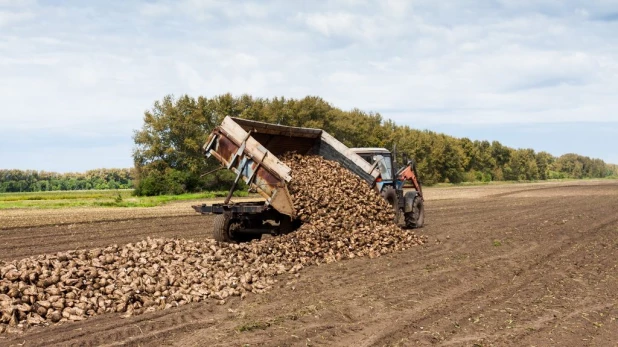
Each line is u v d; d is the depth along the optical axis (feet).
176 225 62.34
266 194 38.83
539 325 20.79
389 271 32.04
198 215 76.23
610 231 50.83
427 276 30.22
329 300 24.76
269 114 183.11
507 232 50.85
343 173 45.39
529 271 31.99
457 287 27.58
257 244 34.55
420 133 265.75
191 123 164.66
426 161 255.50
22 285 23.50
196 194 139.13
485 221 64.03
